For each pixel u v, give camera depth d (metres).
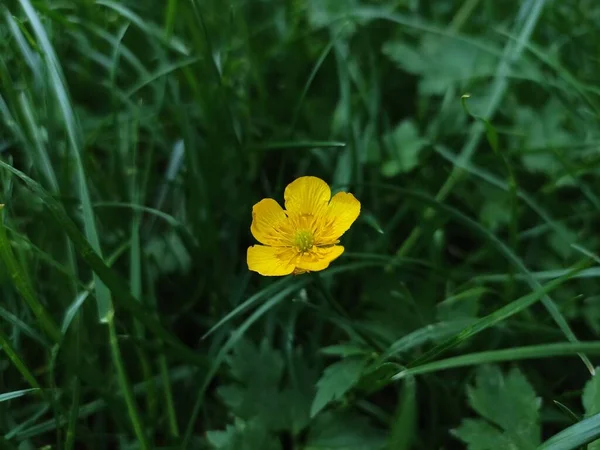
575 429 0.27
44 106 0.34
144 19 0.39
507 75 0.35
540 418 0.31
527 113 0.36
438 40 0.37
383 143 0.35
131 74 0.38
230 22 0.36
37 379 0.32
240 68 0.37
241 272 0.34
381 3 0.40
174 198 0.35
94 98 0.37
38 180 0.32
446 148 0.35
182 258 0.34
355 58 0.38
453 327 0.30
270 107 0.37
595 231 0.35
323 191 0.30
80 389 0.31
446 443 0.31
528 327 0.32
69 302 0.32
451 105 0.36
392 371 0.29
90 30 0.37
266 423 0.30
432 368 0.28
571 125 0.36
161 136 0.36
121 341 0.32
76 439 0.31
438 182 0.35
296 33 0.38
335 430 0.30
